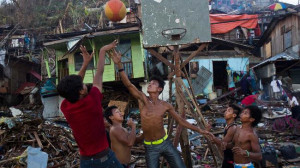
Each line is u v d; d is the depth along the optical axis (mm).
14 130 9016
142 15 5453
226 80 21203
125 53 16406
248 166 3479
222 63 21766
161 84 3641
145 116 3529
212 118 12781
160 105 3596
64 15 29047
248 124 3557
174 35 5336
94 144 2451
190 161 4875
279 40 19531
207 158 7395
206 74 17812
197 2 5398
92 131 2412
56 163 7516
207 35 5312
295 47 17250
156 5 5430
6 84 22016
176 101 5242
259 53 23938
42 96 17297
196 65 18000
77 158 7848
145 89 16109
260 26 26203
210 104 16156
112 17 9625
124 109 13836
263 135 9227
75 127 2410
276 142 8469
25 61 24312
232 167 3842
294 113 9812
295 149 7172
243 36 21812
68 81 2305
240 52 18531
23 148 8219
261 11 22719
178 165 3490
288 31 18141
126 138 3799
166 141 3543
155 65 17531
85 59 2904
